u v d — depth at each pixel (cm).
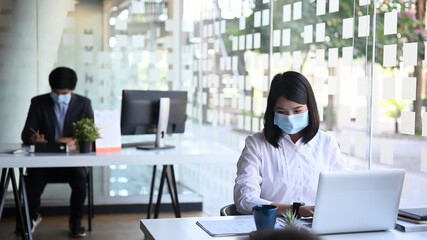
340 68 311
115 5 534
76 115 441
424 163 248
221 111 491
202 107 542
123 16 538
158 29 545
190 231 200
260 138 260
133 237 454
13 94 519
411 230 203
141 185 555
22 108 521
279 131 255
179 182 565
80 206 445
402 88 261
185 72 553
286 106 245
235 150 459
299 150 258
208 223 210
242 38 445
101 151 393
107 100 537
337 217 194
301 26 355
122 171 550
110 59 536
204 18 537
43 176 429
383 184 195
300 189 257
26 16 518
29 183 425
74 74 434
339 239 191
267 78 402
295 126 246
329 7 322
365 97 288
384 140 275
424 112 247
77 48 529
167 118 421
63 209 532
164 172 431
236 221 214
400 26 262
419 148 251
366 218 197
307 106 249
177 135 559
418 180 252
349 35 302
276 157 257
